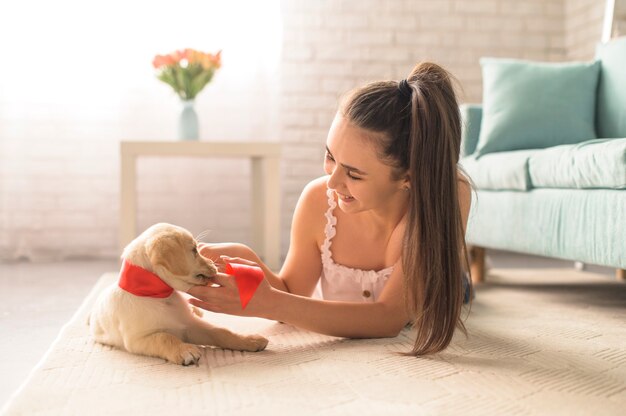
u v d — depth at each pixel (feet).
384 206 4.61
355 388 3.39
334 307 4.29
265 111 11.09
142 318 3.96
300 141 11.40
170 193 10.96
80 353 4.06
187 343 4.04
